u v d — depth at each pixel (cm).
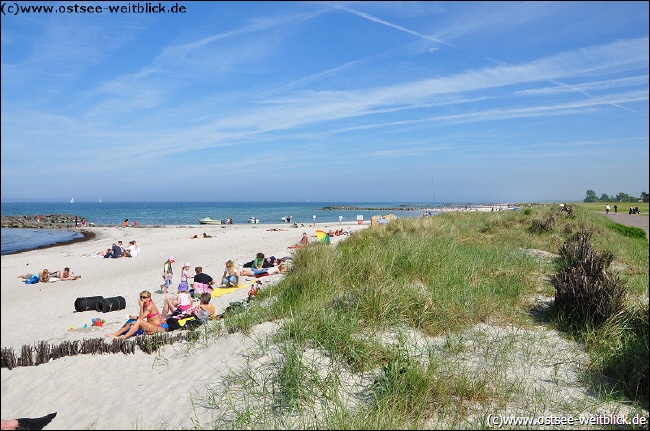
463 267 1005
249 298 1095
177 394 530
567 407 460
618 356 562
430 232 1705
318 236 2361
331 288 841
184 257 2367
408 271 925
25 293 1576
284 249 2527
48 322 1123
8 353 709
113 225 6072
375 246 1102
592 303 706
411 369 497
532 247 1633
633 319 683
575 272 841
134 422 471
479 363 562
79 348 749
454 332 673
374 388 487
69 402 548
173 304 1069
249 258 2241
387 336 642
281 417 447
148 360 674
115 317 1174
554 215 2325
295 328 638
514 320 744
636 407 462
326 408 460
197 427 444
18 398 570
